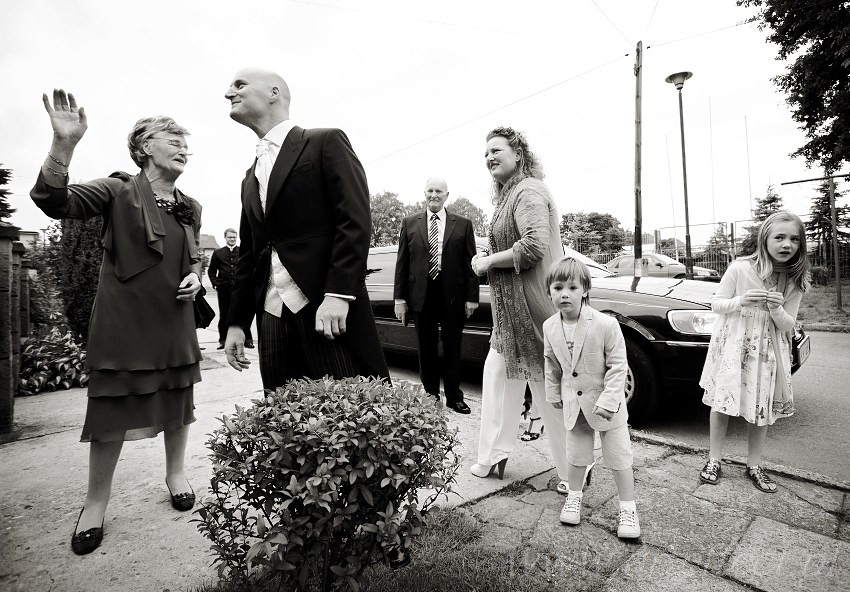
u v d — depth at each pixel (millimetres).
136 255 2229
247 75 1962
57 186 1938
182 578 1841
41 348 5199
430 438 1501
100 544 2080
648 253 16500
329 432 1356
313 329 1860
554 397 2334
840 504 2379
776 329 2566
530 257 2385
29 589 1771
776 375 2561
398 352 5887
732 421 3992
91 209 2135
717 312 2727
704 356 3463
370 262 6418
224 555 1498
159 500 2502
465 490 2590
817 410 4137
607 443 2166
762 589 1752
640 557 1961
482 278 4727
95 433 2092
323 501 1288
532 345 2494
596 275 5004
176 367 2340
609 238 44062
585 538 2107
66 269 6258
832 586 1757
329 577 1464
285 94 2021
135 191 2277
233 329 2137
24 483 2717
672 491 2549
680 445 3182
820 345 7371
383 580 1730
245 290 2107
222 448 1433
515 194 2516
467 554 1942
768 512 2311
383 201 76500
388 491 1465
